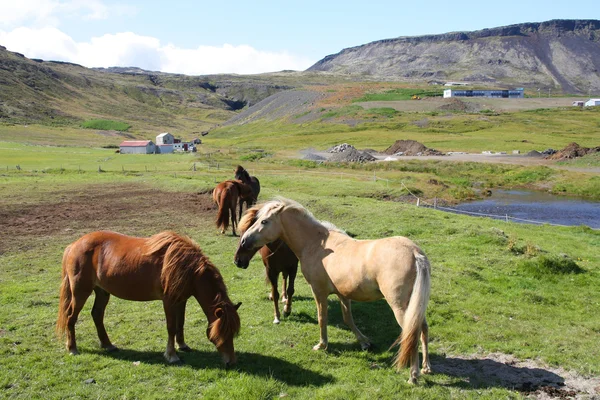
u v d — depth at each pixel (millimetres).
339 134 99312
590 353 7328
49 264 12914
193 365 6852
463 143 77125
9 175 35656
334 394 5949
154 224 18797
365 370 6750
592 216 29188
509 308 9453
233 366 6734
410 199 30594
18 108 153250
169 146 87125
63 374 6555
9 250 14375
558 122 103188
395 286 6137
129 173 40156
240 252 7633
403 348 5879
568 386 6328
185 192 27094
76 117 164250
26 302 9617
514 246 13828
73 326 7207
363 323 8688
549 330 8422
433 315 8891
